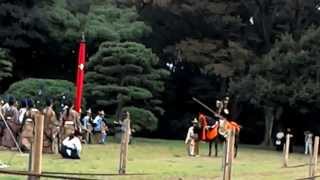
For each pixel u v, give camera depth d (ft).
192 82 214.07
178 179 62.90
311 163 66.44
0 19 168.25
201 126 106.11
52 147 88.12
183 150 121.29
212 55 186.80
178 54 194.90
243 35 194.29
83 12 185.78
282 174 76.23
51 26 170.81
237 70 180.96
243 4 191.93
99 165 72.84
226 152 51.96
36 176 32.78
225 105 104.22
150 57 157.89
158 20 207.41
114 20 178.50
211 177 66.90
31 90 140.56
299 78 164.96
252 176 71.56
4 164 64.49
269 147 170.71
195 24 200.03
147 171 68.59
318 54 164.35
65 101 139.64
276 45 171.32
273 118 185.26
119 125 145.28
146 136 206.39
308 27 183.62
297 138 195.00
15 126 90.43
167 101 214.90
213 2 190.39
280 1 186.50
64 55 183.62
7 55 161.89
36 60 185.06
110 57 152.05
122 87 152.35
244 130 206.90
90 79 154.61
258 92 167.43
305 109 167.84
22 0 168.76
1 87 177.17
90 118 131.54
